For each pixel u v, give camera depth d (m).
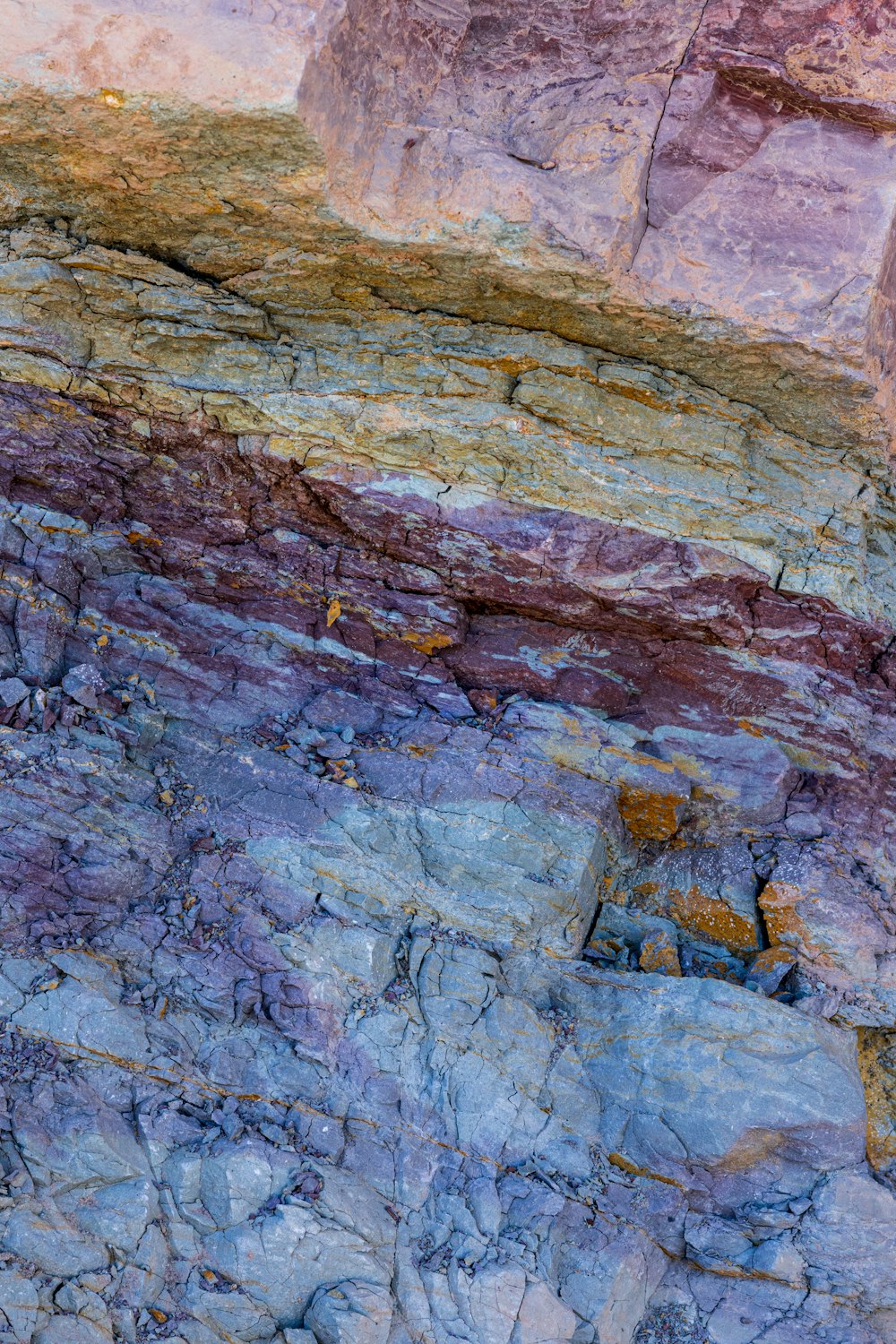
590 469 6.79
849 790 7.34
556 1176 6.23
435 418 6.70
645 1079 6.35
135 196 6.00
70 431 6.74
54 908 6.11
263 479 6.91
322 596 7.23
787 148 6.25
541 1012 6.66
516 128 6.23
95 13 5.31
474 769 6.88
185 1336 5.25
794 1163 6.28
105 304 6.52
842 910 6.99
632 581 6.92
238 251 6.34
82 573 7.00
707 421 6.86
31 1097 5.54
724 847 7.28
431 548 6.97
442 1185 6.05
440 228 6.05
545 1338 5.68
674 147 6.19
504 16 6.14
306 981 6.24
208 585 7.24
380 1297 5.50
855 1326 6.11
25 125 5.59
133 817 6.46
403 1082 6.26
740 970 7.05
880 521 7.38
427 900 6.68
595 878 7.00
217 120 5.41
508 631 7.32
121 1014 5.92
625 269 6.22
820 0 5.98
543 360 6.67
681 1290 6.22
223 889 6.46
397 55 5.89
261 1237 5.47
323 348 6.75
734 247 6.29
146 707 6.90
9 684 6.42
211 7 5.30
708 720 7.34
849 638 7.19
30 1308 5.01
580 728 7.15
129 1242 5.34
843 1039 6.59
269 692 7.21
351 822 6.71
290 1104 6.02
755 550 6.95
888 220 6.23
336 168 5.79
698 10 6.07
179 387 6.67
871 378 6.50
